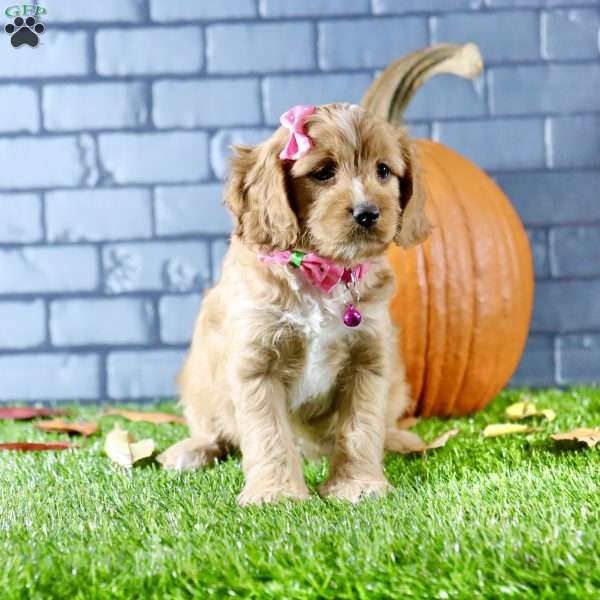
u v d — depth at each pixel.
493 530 1.48
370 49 3.38
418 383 2.86
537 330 3.44
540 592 1.28
